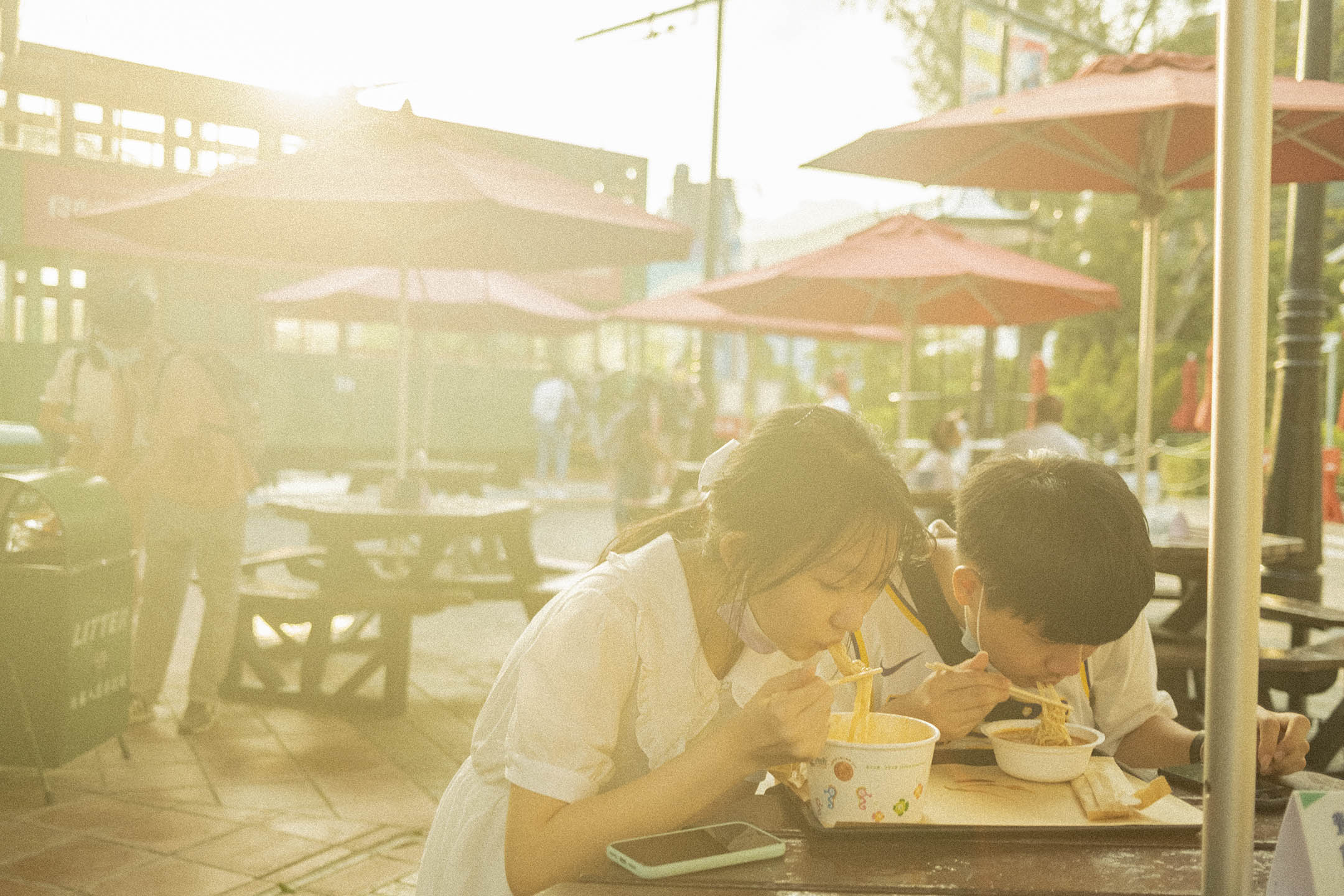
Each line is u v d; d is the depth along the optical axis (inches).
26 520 151.7
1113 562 57.7
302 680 199.6
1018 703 71.7
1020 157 201.3
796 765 56.3
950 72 891.4
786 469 47.9
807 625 49.9
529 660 52.1
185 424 176.6
